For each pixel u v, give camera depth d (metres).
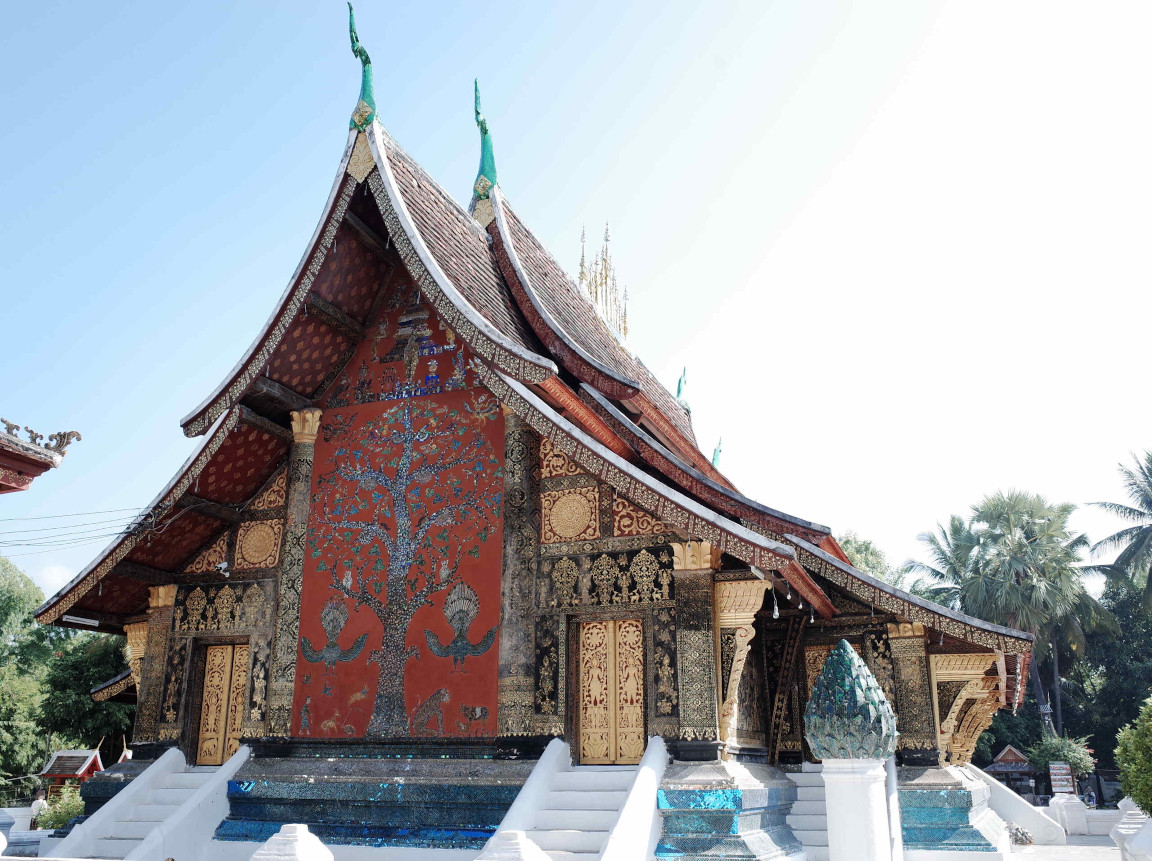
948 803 10.76
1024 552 39.62
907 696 11.53
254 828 9.74
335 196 10.95
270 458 11.77
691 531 8.91
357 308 11.77
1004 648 10.36
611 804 8.50
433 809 9.32
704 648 9.15
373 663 10.42
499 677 9.74
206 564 11.89
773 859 8.55
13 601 41.41
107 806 10.09
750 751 10.60
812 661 12.33
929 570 45.03
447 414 11.15
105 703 31.95
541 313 11.68
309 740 10.35
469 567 10.36
